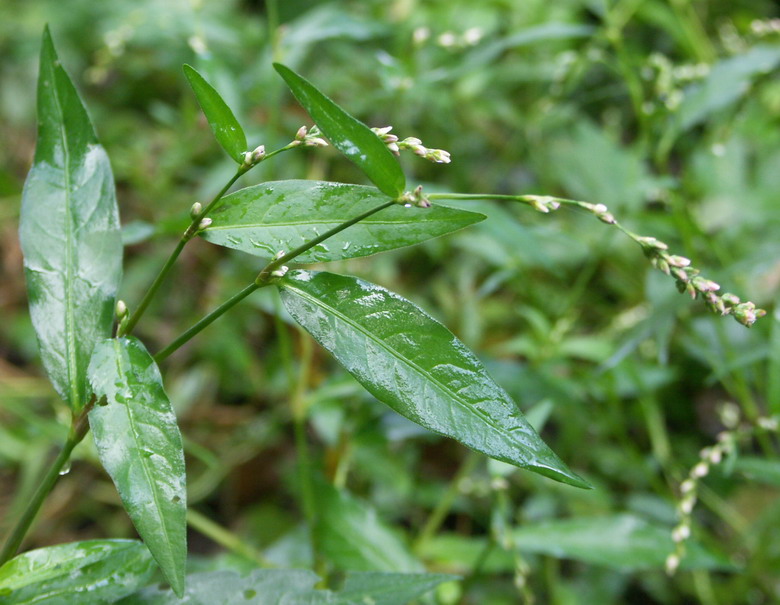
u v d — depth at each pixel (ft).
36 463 1.89
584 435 1.93
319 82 2.29
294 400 1.48
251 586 1.18
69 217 1.18
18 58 2.92
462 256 2.18
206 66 1.52
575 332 2.11
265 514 1.97
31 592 1.14
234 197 1.14
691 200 2.16
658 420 1.75
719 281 1.55
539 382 1.52
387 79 1.62
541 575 1.74
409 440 1.94
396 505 1.86
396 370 1.10
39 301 1.16
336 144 1.08
